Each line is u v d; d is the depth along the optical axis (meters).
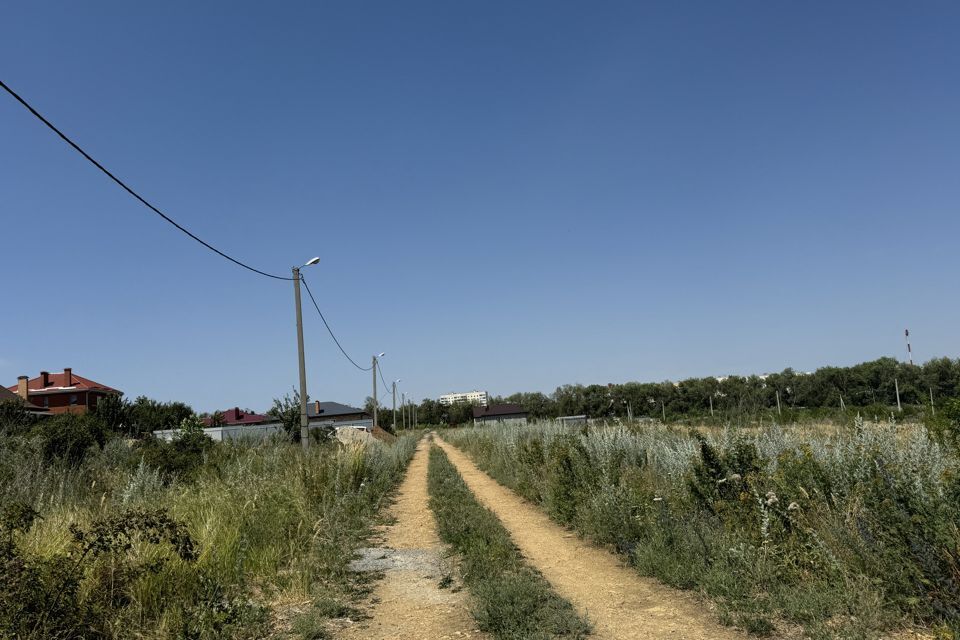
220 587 6.04
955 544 4.93
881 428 8.60
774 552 6.37
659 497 9.21
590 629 5.52
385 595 7.11
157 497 9.96
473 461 31.08
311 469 12.72
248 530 8.51
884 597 5.23
